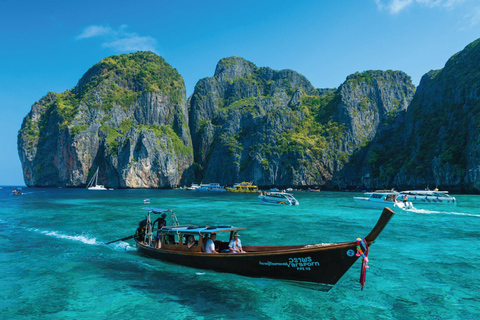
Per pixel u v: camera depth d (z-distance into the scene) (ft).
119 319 31.14
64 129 618.44
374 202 156.66
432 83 482.69
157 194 374.22
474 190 309.22
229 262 43.14
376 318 31.24
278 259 38.73
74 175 610.65
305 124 639.76
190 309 33.24
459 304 34.86
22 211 150.00
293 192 453.17
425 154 416.05
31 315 32.32
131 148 602.85
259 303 34.63
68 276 44.98
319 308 33.45
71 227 94.84
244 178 588.50
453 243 68.28
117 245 68.44
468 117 358.84
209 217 122.72
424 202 181.68
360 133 595.06
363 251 33.65
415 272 46.42
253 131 635.25
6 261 53.78
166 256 51.67
